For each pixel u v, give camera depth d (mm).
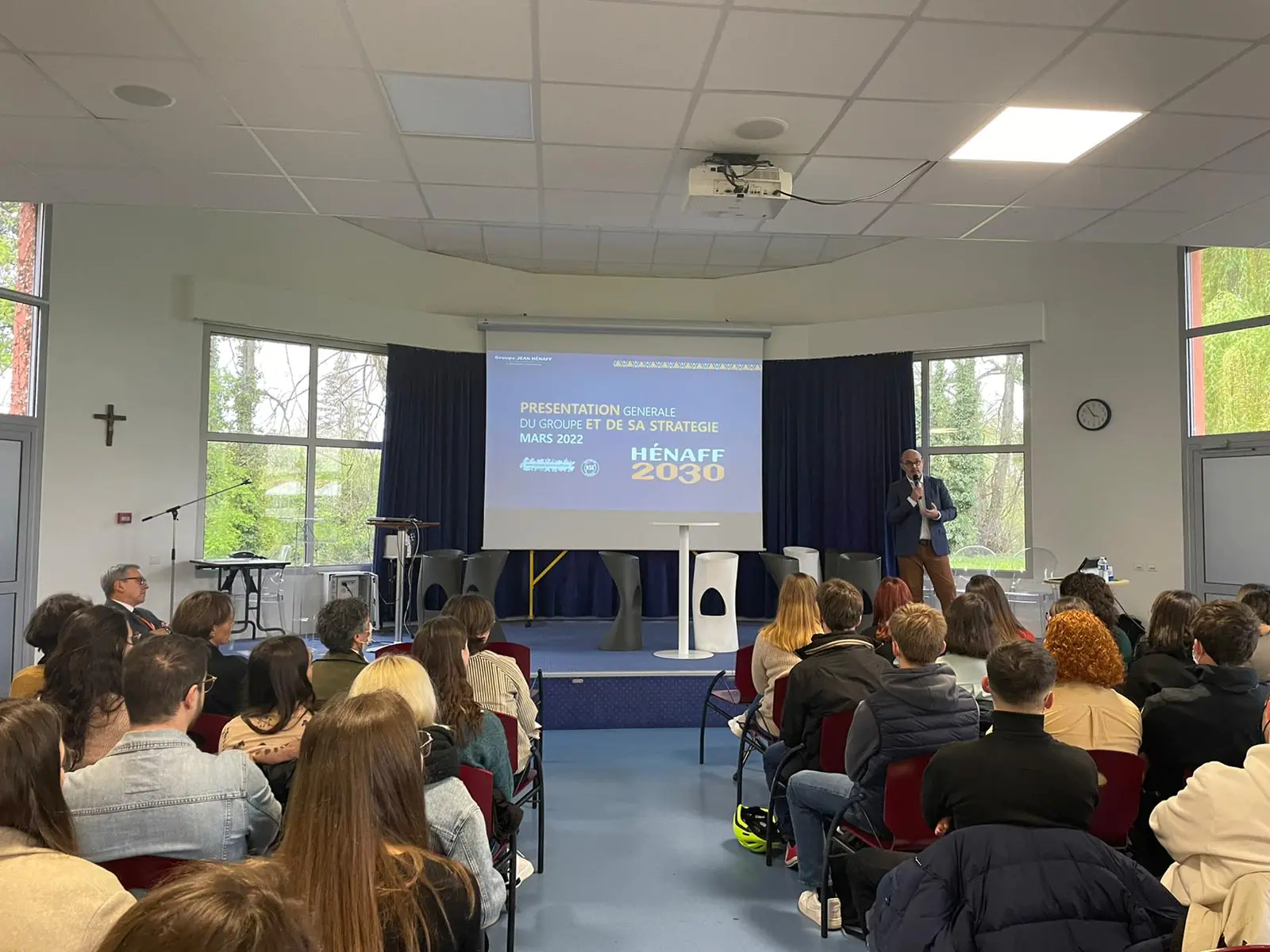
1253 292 6109
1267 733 1509
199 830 1556
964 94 3096
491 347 7559
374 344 7387
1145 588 6465
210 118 3324
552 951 2350
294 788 1116
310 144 3564
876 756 2178
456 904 1144
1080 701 2170
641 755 4332
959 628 2838
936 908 1385
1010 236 4734
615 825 3350
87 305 5906
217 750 2383
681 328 7648
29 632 2785
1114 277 6727
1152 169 3760
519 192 4109
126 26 2684
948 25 2652
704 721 4223
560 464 7516
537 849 3088
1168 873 1406
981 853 1408
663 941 2410
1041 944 1340
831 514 7648
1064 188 3998
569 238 7344
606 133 3441
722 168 3639
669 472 7590
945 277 7391
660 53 2824
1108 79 2973
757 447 7668
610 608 7734
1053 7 2547
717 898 2691
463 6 2557
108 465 5977
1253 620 2129
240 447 6812
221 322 6551
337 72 2961
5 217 5508
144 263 6203
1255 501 6012
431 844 1391
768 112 3242
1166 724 2137
